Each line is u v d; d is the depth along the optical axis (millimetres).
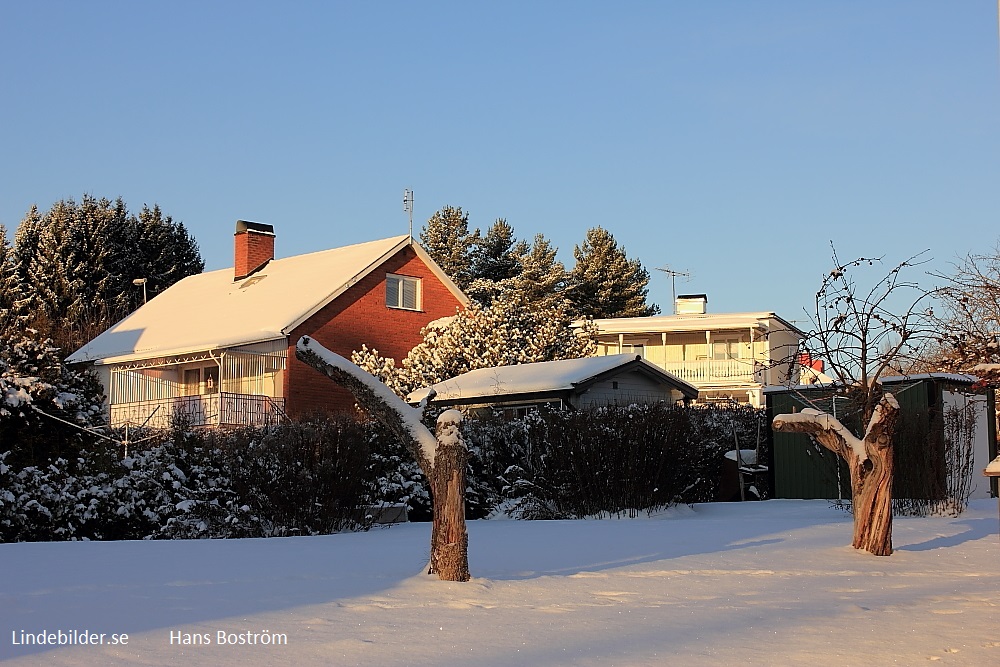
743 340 49938
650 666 6477
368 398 10461
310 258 41562
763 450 26750
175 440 18750
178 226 65938
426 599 9000
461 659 6590
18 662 6324
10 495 16266
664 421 20234
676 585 10117
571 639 7301
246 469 17688
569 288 65500
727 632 7637
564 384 27469
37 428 17219
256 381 36062
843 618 8273
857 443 13188
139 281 53562
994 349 17016
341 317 36812
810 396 23797
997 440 26156
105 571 10742
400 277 39000
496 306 37062
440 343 36000
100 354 39438
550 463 20703
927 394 21516
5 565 11305
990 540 14430
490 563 11758
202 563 11562
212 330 37219
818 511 20359
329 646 6930
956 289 19828
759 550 13164
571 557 12398
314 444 17562
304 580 10148
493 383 29531
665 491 20094
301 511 17453
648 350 51094
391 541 14883
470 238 69188
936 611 8648
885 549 12758
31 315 48938
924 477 19219
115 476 17844
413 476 21000
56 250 57812
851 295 15320
